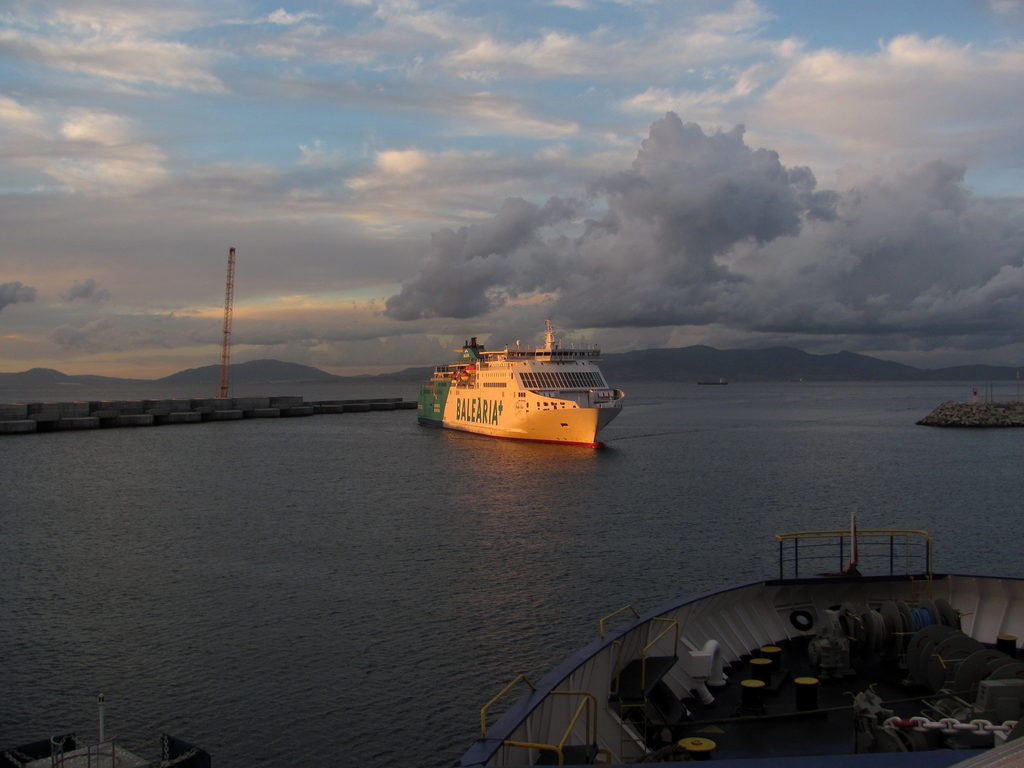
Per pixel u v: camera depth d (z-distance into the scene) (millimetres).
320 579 47344
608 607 42031
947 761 6891
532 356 127000
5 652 35562
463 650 35875
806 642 18359
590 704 13445
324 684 32281
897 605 16406
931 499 77875
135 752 26922
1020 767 5078
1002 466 104750
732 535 60594
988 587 18375
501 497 78250
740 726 14789
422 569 49719
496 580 47156
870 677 16094
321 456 116250
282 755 27094
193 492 82375
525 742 11227
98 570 49781
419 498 77875
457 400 149000
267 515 69000
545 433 120562
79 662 34469
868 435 156875
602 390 118125
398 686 32125
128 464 107688
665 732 14359
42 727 28797
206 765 20234
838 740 14242
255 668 33844
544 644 36656
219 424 187125
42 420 163000
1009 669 12508
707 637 17344
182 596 43875
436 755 27125
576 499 77062
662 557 53188
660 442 142500
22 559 52844
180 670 33625
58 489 84688
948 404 191750
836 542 58188
